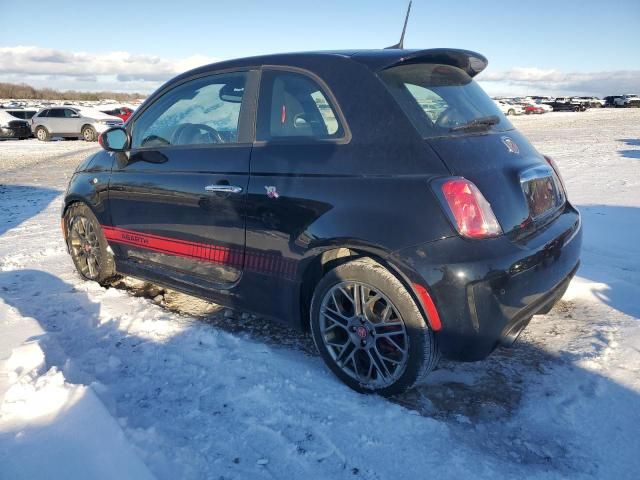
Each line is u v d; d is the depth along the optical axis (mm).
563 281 2826
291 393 2738
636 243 5133
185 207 3350
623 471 2160
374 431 2430
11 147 19891
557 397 2654
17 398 2426
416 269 2389
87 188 4117
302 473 2184
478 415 2551
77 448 2121
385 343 2668
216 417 2547
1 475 1977
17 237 6195
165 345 3277
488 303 2361
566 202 3246
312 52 3025
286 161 2854
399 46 3375
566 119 33438
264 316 3123
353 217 2553
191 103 3482
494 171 2570
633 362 2904
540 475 2146
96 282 4375
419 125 2551
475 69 3219
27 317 3508
